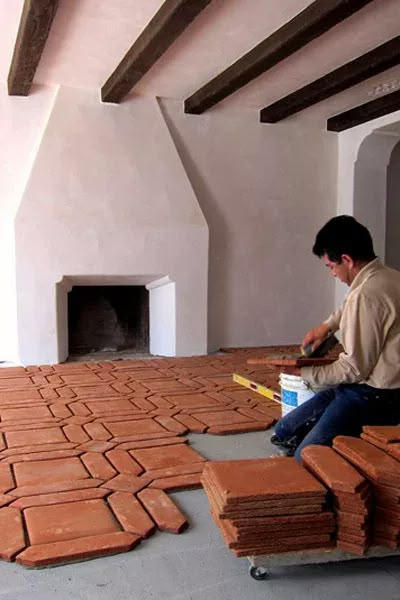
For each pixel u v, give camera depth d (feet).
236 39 14.23
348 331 7.44
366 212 21.76
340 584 5.92
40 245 17.44
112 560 6.29
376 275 7.54
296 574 6.09
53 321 17.84
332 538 5.90
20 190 17.76
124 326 21.52
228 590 5.78
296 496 5.76
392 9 12.58
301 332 22.18
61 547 6.35
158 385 14.82
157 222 18.72
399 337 7.44
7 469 8.70
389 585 5.91
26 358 17.70
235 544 5.68
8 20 13.16
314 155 21.88
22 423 11.17
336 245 7.73
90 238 17.94
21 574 5.99
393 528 5.84
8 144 17.61
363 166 21.53
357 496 5.75
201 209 19.76
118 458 9.18
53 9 11.69
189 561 6.29
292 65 16.08
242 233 20.93
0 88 17.34
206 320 19.74
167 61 15.83
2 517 7.07
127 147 18.43
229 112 20.34
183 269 19.20
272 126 21.08
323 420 7.69
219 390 14.25
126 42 14.40
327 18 12.09
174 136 19.62
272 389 13.56
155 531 6.91
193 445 10.08
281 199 21.45
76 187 17.78
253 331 21.43
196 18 13.01
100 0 12.10
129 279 19.17
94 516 7.13
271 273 21.50
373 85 17.71
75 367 17.42
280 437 9.30
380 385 7.52
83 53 15.16
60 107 17.71
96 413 11.94
